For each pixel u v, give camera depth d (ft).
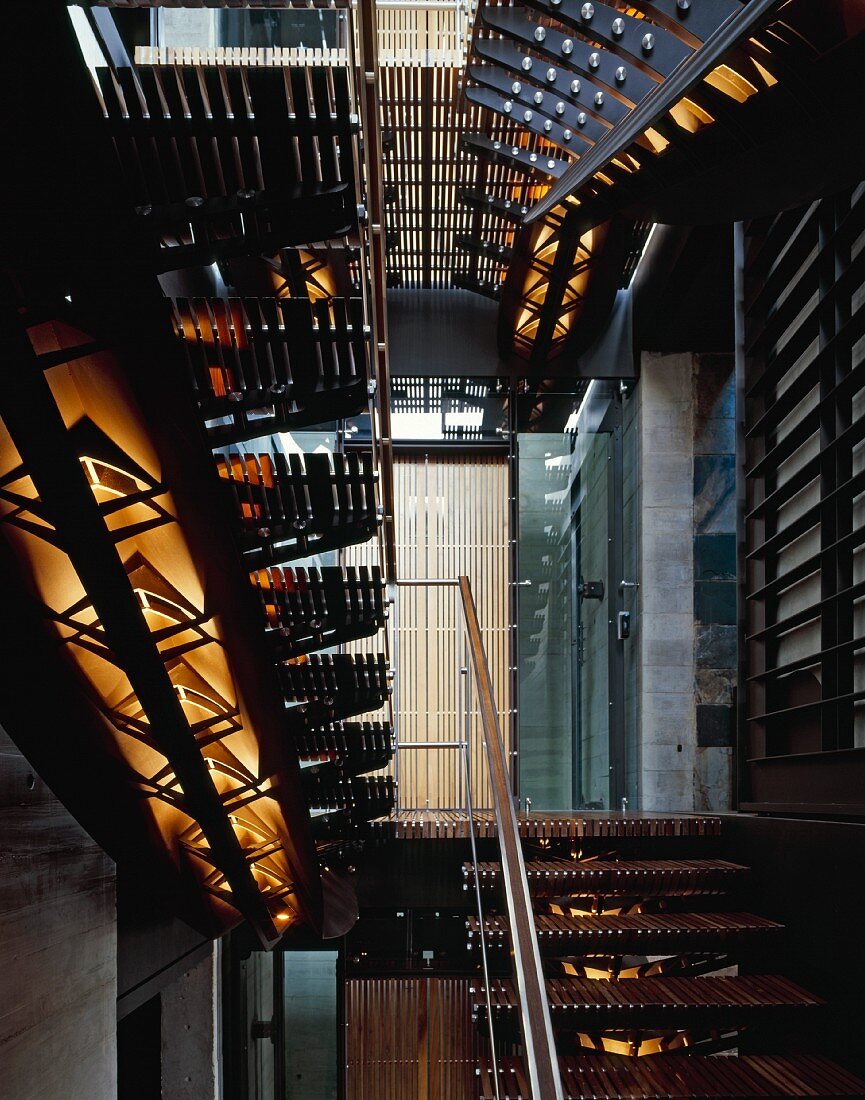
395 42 20.10
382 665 14.82
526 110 19.19
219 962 20.52
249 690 11.46
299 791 12.76
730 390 28.27
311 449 28.27
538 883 16.98
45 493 7.63
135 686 9.38
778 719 18.95
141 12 19.80
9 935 9.33
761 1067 13.02
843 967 13.20
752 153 14.16
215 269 18.72
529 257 22.53
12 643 8.55
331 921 16.79
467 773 17.10
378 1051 21.88
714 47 11.16
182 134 9.30
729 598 27.55
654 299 25.57
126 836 11.18
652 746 27.14
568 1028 13.61
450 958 22.15
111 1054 11.89
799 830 14.89
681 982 14.88
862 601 15.49
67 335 8.36
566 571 29.12
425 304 29.27
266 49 19.65
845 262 16.07
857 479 14.76
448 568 29.94
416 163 22.13
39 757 9.43
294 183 9.66
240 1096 21.16
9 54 6.09
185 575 10.63
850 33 10.99
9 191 6.78
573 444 29.48
